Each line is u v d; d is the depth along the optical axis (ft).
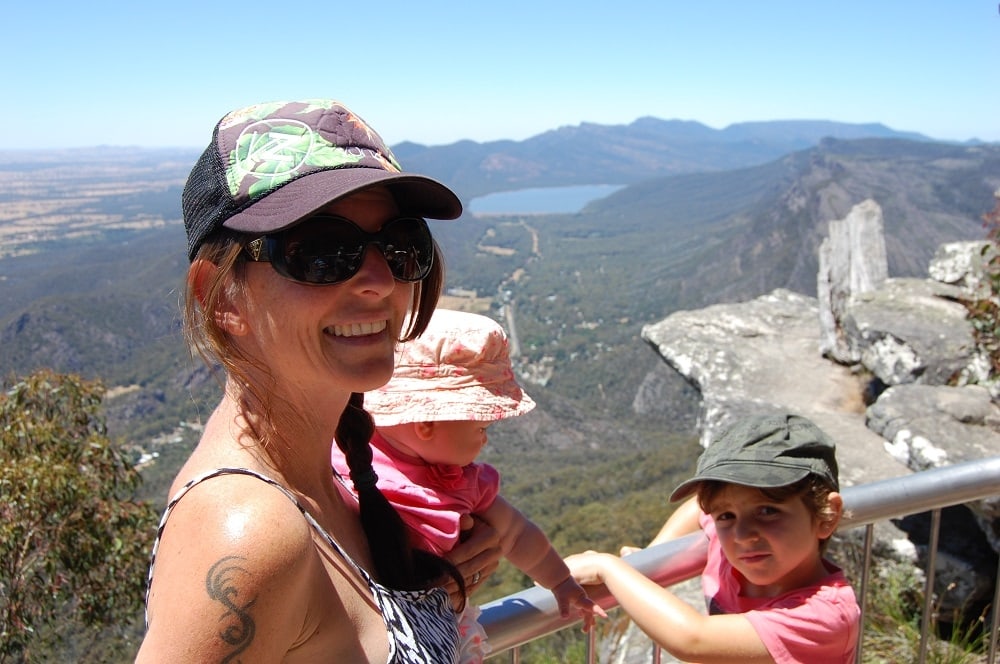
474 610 5.06
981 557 13.25
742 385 21.45
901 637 12.41
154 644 2.89
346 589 3.51
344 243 3.44
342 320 3.55
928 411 16.71
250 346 3.55
